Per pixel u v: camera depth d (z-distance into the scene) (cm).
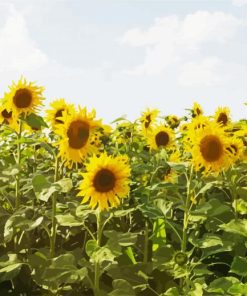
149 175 312
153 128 419
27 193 271
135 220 303
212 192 344
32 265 234
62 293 255
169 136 405
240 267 217
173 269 222
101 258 204
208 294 216
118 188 217
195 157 236
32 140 279
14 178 277
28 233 285
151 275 256
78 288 258
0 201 327
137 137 439
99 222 219
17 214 241
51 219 255
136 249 286
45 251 250
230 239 248
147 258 283
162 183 241
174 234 263
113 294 211
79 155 237
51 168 352
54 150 254
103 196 216
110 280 269
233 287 203
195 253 279
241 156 306
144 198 266
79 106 239
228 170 284
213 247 231
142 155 320
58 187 219
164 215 235
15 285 255
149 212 236
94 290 218
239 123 365
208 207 229
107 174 216
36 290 258
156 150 395
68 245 291
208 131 238
